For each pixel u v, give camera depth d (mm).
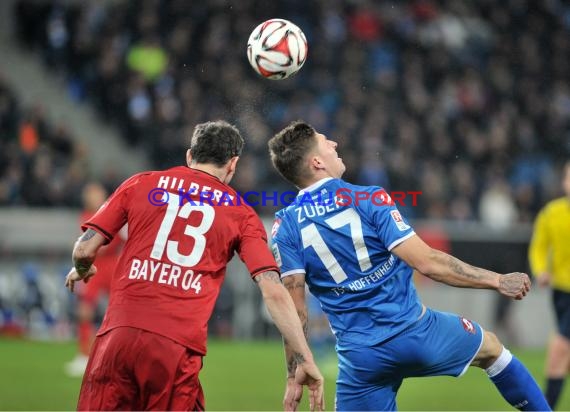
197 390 16594
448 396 33000
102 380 16203
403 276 18094
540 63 91750
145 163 70062
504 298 56688
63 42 76625
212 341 53719
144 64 72938
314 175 18578
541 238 30516
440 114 78625
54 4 78312
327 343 49562
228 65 73312
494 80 86375
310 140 18562
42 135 65812
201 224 16797
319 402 16656
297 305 18250
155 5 77312
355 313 18016
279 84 72562
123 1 78375
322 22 80500
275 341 54844
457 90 82125
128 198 17141
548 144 82188
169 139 67500
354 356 17922
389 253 17938
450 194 67062
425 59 84250
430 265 17078
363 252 17828
